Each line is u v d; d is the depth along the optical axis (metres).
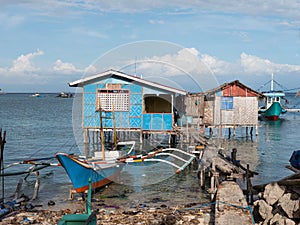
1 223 10.89
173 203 13.12
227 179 12.69
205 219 10.95
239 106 30.58
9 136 32.81
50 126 41.72
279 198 9.84
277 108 49.31
